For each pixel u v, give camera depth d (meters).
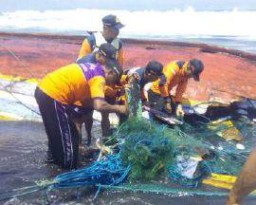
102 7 44.31
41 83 5.68
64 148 5.68
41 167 5.88
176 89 7.21
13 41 11.38
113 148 5.80
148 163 5.50
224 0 45.59
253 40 14.76
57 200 5.02
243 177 3.63
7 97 8.38
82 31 18.66
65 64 9.48
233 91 8.19
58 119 5.60
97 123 7.55
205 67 9.20
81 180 5.25
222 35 16.47
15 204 4.93
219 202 4.99
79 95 5.66
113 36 6.70
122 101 6.17
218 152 5.91
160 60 9.67
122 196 5.11
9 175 5.66
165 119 6.48
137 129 5.73
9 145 6.72
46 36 12.16
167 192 5.17
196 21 21.91
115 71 5.88
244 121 7.16
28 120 7.93
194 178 5.45
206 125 7.02
